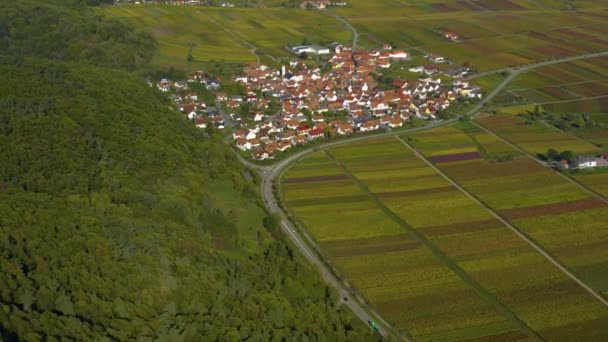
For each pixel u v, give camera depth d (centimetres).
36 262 14700
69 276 14488
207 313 15200
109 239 16438
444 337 17212
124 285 14912
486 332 17425
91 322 13525
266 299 16600
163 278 15638
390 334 17200
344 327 17062
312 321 16512
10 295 13325
